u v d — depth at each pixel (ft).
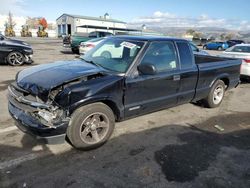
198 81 17.07
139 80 13.14
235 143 13.74
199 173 10.73
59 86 10.87
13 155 11.35
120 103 12.67
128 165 11.05
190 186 9.87
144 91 13.58
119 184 9.75
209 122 16.72
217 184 10.08
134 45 13.93
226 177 10.56
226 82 20.42
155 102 14.44
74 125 11.27
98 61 14.24
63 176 10.06
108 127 12.58
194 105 20.31
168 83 14.78
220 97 19.89
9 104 12.62
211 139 14.10
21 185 9.41
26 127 10.90
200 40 132.87
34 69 13.15
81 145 11.80
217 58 21.31
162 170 10.82
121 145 12.82
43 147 12.16
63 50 65.21
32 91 10.90
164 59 14.67
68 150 12.02
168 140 13.66
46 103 10.55
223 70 19.19
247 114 18.79
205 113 18.51
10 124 14.58
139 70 13.08
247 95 25.05
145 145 12.95
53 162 10.99
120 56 13.96
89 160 11.30
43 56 49.49
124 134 14.07
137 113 13.87
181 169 10.96
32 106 10.77
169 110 18.63
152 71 12.68
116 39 15.35
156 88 14.16
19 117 11.25
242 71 29.73
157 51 14.30
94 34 58.95
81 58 15.62
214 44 111.75
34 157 11.28
